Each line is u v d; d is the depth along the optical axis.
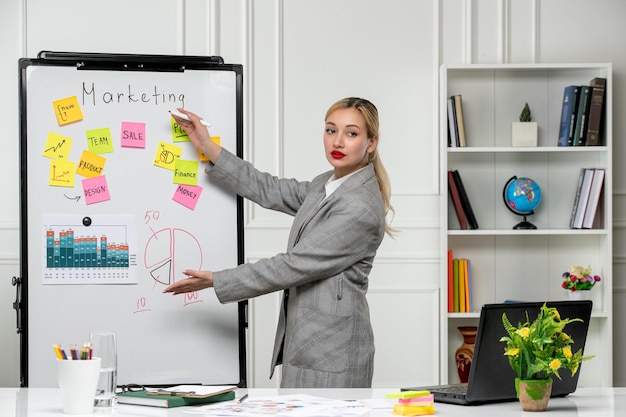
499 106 4.82
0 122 4.68
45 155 3.12
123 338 3.13
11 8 4.68
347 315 3.01
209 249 3.19
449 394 2.18
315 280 3.02
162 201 3.18
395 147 4.84
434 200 4.83
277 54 4.80
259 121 4.81
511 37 4.88
